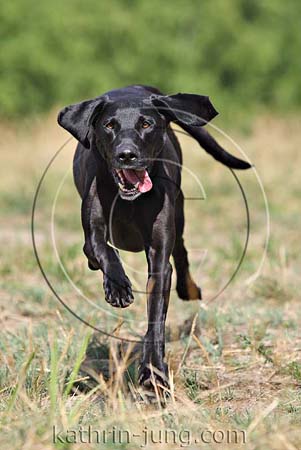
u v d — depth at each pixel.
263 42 41.91
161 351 7.48
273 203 19.30
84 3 40.22
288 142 27.31
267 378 8.26
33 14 39.34
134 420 6.62
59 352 8.72
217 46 42.00
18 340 9.22
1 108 38.34
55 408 6.82
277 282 11.67
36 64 38.62
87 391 7.91
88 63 39.81
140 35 40.47
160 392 7.27
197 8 42.03
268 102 42.56
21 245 14.89
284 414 7.13
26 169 24.70
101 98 8.08
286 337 9.38
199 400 7.52
